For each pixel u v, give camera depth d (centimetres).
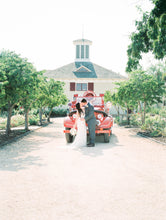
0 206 388
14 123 1873
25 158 733
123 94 1545
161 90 1488
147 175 560
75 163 670
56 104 2261
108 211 369
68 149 890
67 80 3841
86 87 3881
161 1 817
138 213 362
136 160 709
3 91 1040
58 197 425
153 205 392
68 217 349
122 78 3872
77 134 958
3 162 680
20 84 1130
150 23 923
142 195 435
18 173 571
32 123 1997
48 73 3919
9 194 440
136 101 1658
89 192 450
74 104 1279
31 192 450
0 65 1142
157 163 673
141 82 1500
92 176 550
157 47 973
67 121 1043
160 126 1291
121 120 2094
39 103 1792
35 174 564
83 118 951
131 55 1187
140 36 1129
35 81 1194
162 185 490
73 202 403
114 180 521
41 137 1241
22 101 1399
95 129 1015
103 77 3878
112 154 795
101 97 1304
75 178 534
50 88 1741
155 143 1033
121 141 1100
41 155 779
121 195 435
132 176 552
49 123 2259
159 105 2364
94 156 763
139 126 1820
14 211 370
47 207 383
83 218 345
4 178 533
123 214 358
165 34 918
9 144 998
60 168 616
